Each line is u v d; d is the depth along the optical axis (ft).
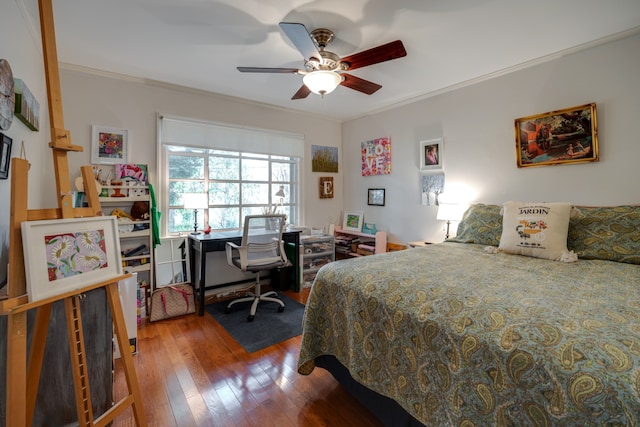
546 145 7.94
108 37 6.85
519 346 2.85
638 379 2.25
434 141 10.62
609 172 7.02
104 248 3.91
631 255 5.58
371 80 9.46
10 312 2.85
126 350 3.97
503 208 7.39
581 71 7.36
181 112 10.05
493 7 5.77
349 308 4.84
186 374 5.98
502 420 2.82
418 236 11.34
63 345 4.15
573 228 6.40
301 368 5.41
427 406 3.54
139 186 8.87
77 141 8.36
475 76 9.17
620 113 6.82
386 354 4.18
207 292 10.72
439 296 3.97
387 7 5.75
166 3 5.64
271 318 8.77
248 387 5.59
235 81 9.49
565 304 3.51
